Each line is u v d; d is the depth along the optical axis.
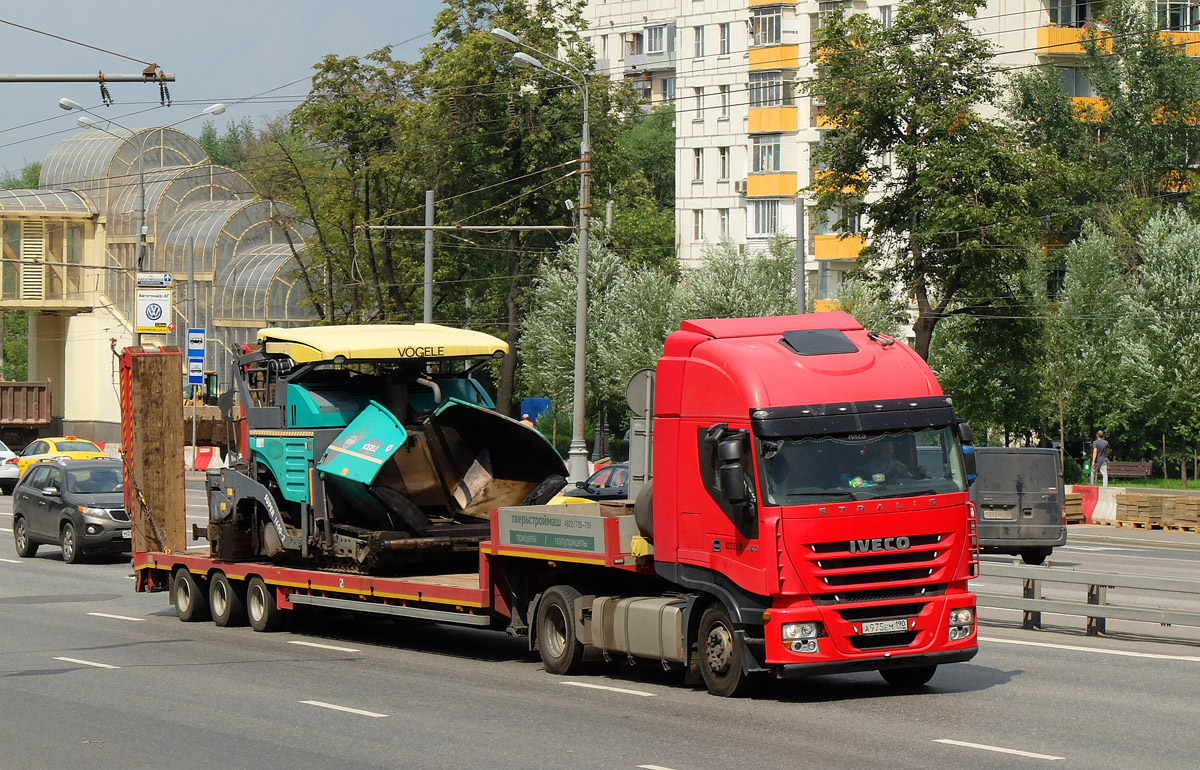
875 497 12.00
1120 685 13.23
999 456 26.39
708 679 12.72
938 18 45.75
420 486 17.61
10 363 112.31
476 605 14.90
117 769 10.09
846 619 11.89
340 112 56.16
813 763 9.78
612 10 105.69
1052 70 62.03
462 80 55.44
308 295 61.56
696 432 12.62
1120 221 57.91
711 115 82.44
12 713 12.45
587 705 12.41
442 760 10.16
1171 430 54.03
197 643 17.39
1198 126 61.50
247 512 19.00
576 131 57.34
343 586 16.80
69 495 28.42
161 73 20.61
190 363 50.44
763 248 74.25
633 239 79.12
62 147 78.81
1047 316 49.84
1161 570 25.06
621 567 13.34
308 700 12.95
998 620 18.81
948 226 43.81
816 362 12.36
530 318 57.47
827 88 46.81
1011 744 10.40
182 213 73.56
